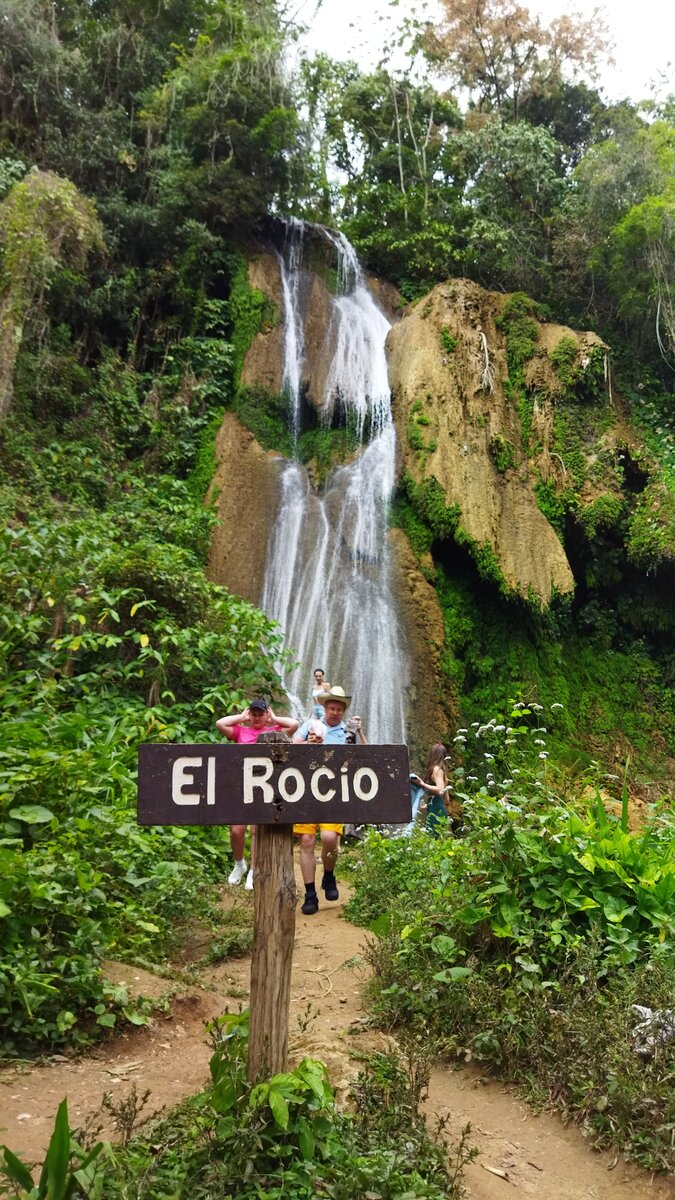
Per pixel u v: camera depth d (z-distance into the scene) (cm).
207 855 700
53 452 1322
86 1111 314
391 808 273
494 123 2122
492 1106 366
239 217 1814
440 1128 306
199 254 1722
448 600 1423
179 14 2034
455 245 2098
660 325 1800
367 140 2364
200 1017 421
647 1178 314
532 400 1638
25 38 1716
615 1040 359
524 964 410
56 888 405
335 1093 319
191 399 1559
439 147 2317
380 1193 258
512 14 2358
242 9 1961
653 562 1580
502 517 1504
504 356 1662
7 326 1295
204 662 936
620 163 1861
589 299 1916
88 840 496
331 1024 415
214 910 574
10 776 470
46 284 1380
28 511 1081
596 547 1608
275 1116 253
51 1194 218
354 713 1309
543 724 1434
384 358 1783
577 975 405
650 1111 329
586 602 1670
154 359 1691
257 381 1622
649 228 1727
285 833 277
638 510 1606
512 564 1467
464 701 1360
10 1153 223
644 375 1791
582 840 463
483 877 471
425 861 606
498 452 1547
